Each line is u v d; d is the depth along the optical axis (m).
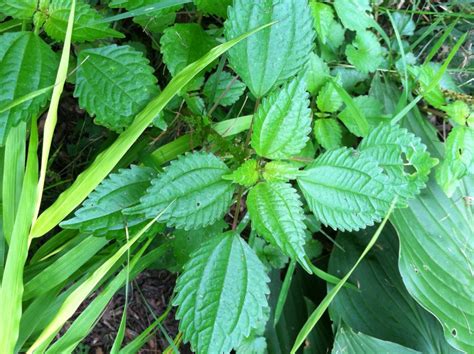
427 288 0.39
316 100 0.40
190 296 0.29
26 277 0.34
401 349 0.39
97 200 0.29
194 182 0.28
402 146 0.32
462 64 0.48
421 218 0.41
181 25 0.34
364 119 0.35
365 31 0.42
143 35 0.43
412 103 0.36
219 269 0.29
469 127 0.39
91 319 0.32
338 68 0.43
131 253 0.37
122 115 0.30
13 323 0.27
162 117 0.32
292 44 0.30
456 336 0.38
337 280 0.36
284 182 0.30
